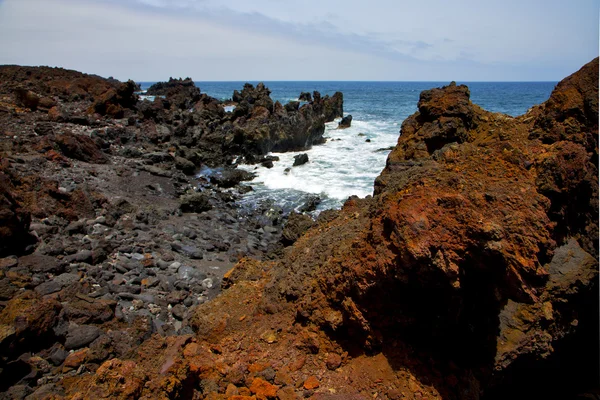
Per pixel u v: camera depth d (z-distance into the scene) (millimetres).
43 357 5301
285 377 4562
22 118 20953
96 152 16750
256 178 19703
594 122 5004
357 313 4641
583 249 4828
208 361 4688
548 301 4230
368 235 4801
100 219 10602
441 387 4316
